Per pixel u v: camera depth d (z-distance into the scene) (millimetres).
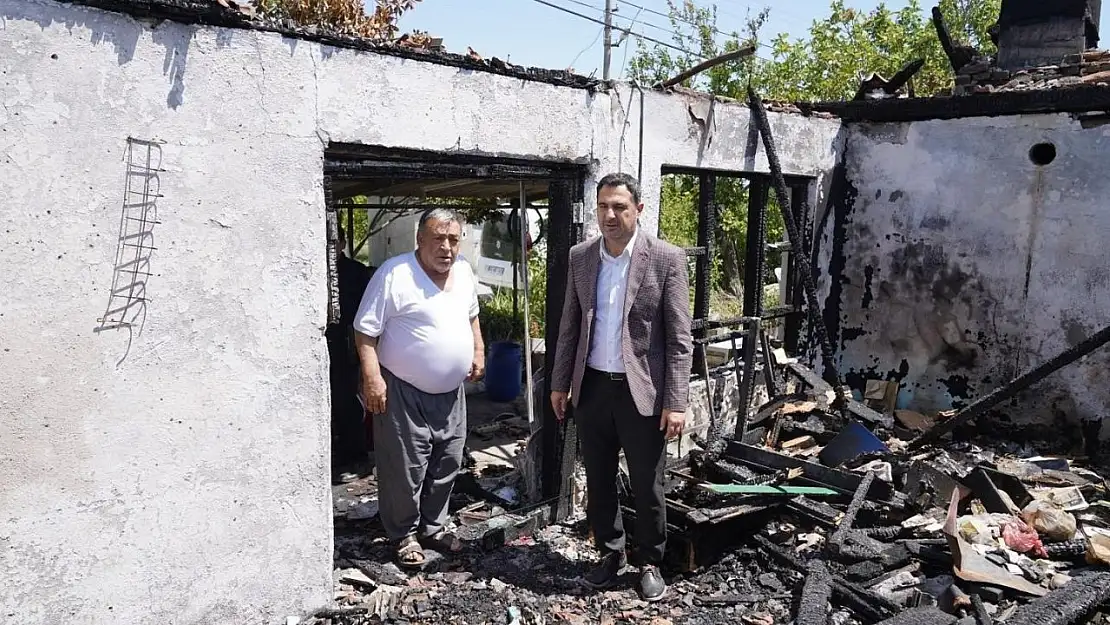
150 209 2732
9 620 2611
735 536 4137
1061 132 5586
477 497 4926
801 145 6016
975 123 5945
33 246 2508
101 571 2787
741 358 6039
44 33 2451
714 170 5254
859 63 13805
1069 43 6574
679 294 3463
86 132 2566
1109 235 5453
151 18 2656
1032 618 3240
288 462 3229
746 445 4598
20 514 2590
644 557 3719
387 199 8156
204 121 2818
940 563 3828
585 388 3623
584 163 4285
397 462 3893
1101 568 3816
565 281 4414
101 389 2705
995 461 5336
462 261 4180
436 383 3904
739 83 12867
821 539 4066
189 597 3020
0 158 2418
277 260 3082
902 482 4480
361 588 3752
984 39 16078
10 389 2521
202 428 2963
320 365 3270
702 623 3494
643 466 3555
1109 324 5512
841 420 5461
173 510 2934
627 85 4469
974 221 6035
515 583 3865
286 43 2996
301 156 3096
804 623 3182
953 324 6219
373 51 3270
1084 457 5609
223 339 2975
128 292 2721
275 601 3279
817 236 6438
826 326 6746
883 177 6430
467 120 3654
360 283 5469
